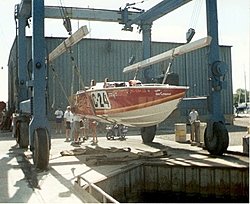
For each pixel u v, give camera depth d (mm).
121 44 22594
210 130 9047
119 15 13297
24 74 12305
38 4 7953
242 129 19188
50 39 21047
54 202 4902
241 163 7711
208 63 9227
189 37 10180
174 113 9555
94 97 9852
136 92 8555
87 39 21891
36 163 7504
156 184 7789
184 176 7605
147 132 12672
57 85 20969
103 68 22141
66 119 13781
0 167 7797
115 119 9523
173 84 10398
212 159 8352
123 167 7566
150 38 13180
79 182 5805
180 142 12648
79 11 12680
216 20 9250
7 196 5266
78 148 10758
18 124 11875
